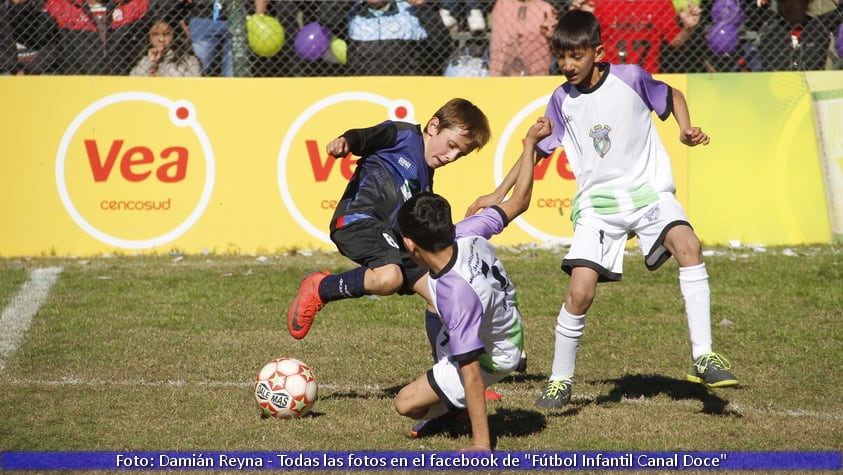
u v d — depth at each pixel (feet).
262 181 114.42
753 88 114.83
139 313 84.94
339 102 114.62
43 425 55.01
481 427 48.60
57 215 113.19
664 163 60.18
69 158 112.98
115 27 115.75
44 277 98.89
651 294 91.61
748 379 66.59
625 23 115.44
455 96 114.83
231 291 93.20
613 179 59.57
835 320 82.38
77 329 79.30
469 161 114.32
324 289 59.82
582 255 58.70
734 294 91.40
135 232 113.80
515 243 114.93
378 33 116.06
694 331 56.54
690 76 115.55
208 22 116.47
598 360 72.18
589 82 59.11
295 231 114.83
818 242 115.44
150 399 60.49
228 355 72.18
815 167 115.34
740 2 116.78
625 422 56.24
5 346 74.08
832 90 114.62
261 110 114.32
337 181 114.83
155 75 116.78
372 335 78.54
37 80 112.37
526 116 114.83
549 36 117.60
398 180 59.47
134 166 113.39
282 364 57.06
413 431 53.52
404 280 58.90
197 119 113.91
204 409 58.44
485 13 119.75
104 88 112.98
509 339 51.21
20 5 114.83
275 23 116.26
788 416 57.72
